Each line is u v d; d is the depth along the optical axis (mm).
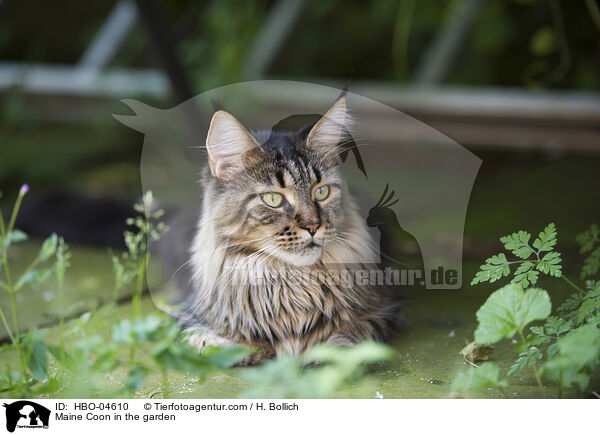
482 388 2785
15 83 7449
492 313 2568
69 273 4707
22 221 5512
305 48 8062
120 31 7879
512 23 7746
